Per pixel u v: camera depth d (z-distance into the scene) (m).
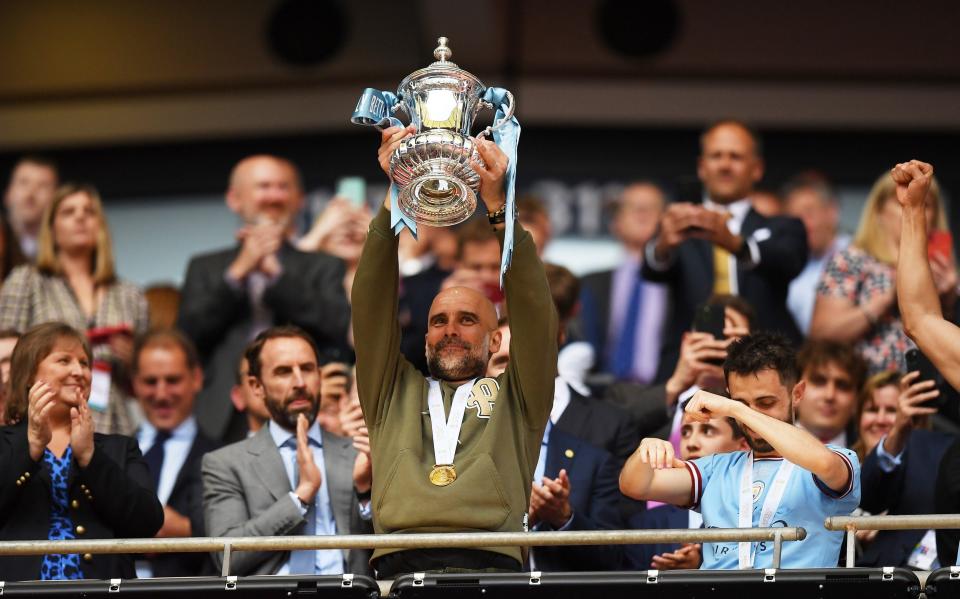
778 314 25.16
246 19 35.22
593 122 34.38
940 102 34.28
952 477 18.16
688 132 34.41
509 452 16.78
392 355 17.25
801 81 34.53
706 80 34.59
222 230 34.47
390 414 17.08
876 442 21.55
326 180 34.41
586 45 34.78
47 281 25.56
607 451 21.16
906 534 20.11
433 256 28.83
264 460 20.22
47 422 17.86
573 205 33.88
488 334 17.70
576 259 33.38
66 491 18.17
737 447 19.83
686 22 34.81
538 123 34.31
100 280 25.88
